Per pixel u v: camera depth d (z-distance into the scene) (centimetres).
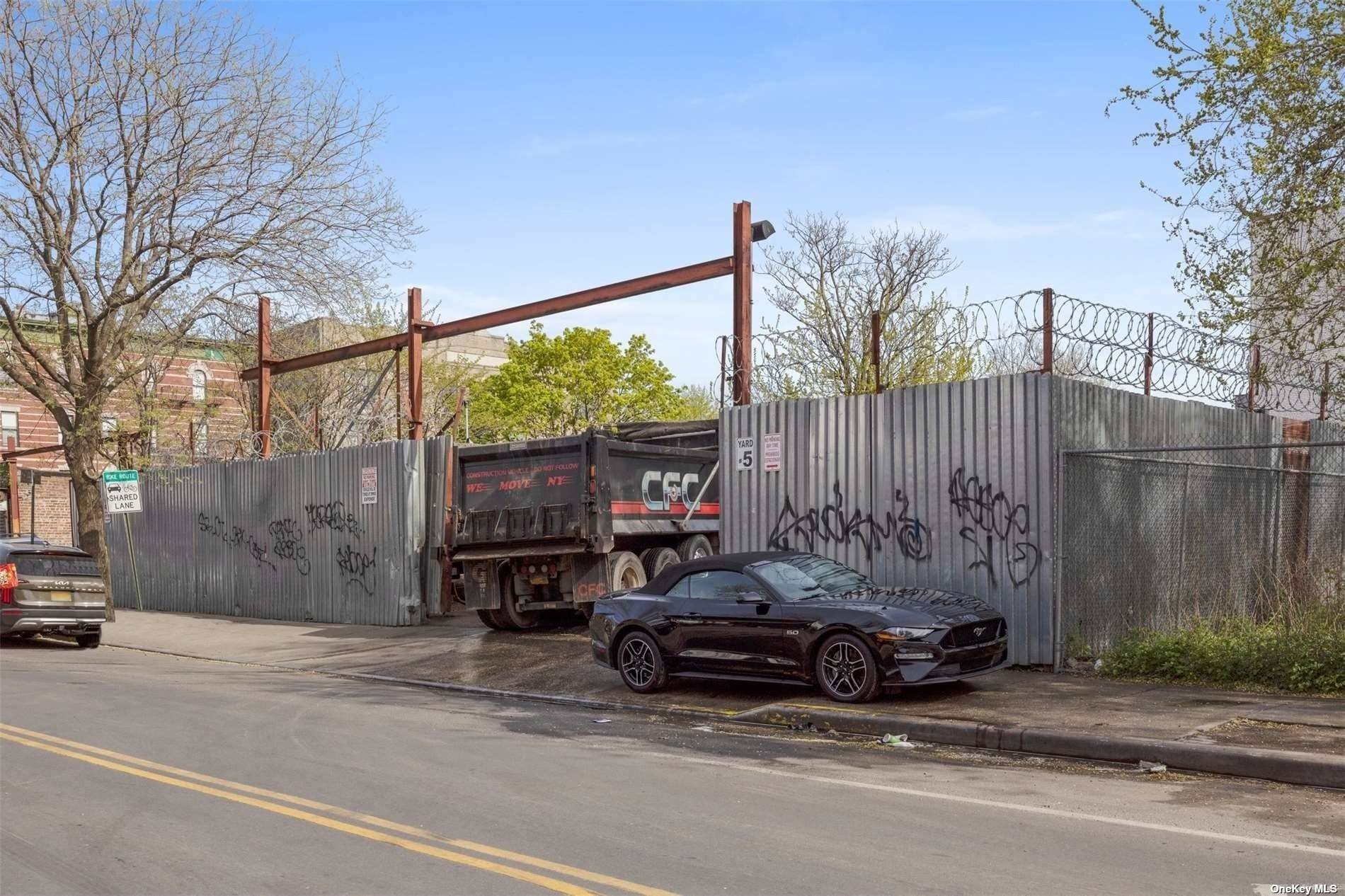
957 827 649
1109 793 738
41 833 667
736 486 1517
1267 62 1116
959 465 1302
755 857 593
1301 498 1728
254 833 659
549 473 1750
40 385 2231
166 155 2106
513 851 614
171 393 3322
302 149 2181
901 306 3173
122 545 2673
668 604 1209
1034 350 1245
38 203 2056
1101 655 1227
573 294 2028
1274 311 1242
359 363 3656
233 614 2355
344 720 1083
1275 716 908
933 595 1138
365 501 2064
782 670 1110
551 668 1422
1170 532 1420
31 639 2042
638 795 744
